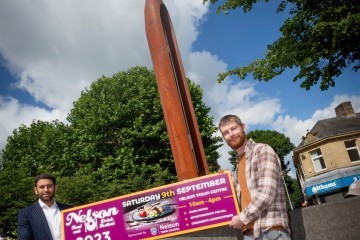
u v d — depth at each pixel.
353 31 8.41
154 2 6.54
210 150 26.16
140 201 3.78
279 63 9.74
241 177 3.03
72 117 30.00
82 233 3.79
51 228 4.15
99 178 24.38
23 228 4.06
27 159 32.00
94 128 25.33
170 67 6.10
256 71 10.16
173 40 6.93
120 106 25.02
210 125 26.95
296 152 34.62
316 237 3.49
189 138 5.77
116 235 3.72
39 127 36.19
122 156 23.62
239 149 3.12
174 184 3.75
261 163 2.65
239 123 3.06
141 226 3.70
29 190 24.44
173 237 3.83
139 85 26.44
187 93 6.55
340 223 3.50
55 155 31.05
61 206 4.48
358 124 32.59
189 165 5.52
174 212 3.67
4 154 33.78
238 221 2.56
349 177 29.09
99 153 24.95
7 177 24.31
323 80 9.77
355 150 30.91
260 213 2.53
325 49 9.17
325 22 8.35
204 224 3.57
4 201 22.98
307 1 9.23
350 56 9.51
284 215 2.59
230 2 10.19
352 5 8.53
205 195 3.65
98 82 28.12
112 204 3.83
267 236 2.52
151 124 25.20
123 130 24.16
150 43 6.36
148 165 23.78
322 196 32.09
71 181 22.59
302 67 9.74
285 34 10.05
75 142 28.12
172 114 5.82
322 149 31.50
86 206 3.88
